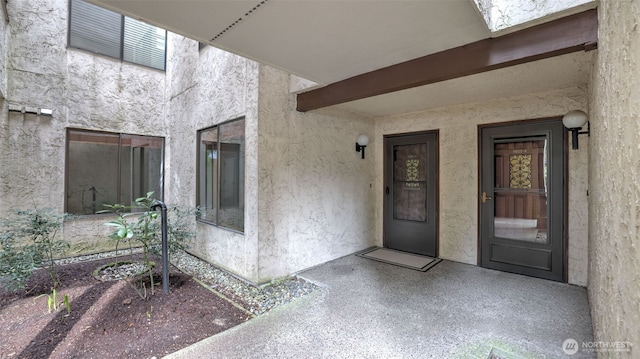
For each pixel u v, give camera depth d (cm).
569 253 334
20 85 429
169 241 361
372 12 189
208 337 232
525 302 287
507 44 220
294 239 382
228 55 399
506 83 316
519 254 370
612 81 129
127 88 537
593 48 193
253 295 322
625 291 105
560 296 299
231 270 389
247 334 232
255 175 347
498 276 362
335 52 251
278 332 235
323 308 277
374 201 512
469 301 291
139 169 557
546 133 350
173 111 557
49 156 455
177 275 379
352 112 464
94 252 497
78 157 491
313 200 406
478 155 402
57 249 361
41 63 447
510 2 211
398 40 228
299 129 388
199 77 470
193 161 488
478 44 232
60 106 465
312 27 208
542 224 355
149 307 283
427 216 453
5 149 418
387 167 499
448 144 429
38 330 243
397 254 461
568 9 188
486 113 395
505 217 382
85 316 265
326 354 207
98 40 505
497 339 223
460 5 182
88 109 493
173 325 253
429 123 447
